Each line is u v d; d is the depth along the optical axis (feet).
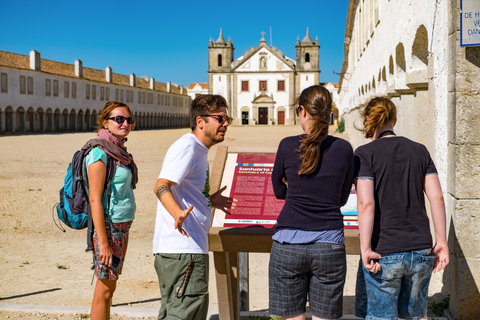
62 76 187.01
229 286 11.68
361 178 9.18
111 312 14.48
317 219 8.70
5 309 14.64
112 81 224.53
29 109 171.22
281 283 8.96
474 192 13.38
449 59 13.99
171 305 9.90
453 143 13.71
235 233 10.59
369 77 46.16
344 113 127.95
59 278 18.62
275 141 104.73
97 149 10.89
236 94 231.71
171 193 9.39
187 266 9.75
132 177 11.54
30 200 35.50
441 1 15.60
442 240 9.20
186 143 9.77
